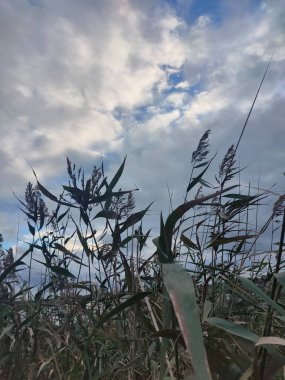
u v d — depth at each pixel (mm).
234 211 1025
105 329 1194
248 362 684
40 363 1348
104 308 1264
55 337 1323
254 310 1100
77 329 1411
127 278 1081
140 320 1056
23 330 1440
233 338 697
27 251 1363
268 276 1039
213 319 662
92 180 1160
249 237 914
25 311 1473
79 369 1144
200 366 490
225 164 1304
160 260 699
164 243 706
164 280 566
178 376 722
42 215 1472
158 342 1057
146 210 1139
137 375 1088
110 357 1172
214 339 743
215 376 753
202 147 1366
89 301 1321
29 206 1473
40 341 1538
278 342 566
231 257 1171
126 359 1171
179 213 695
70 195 1166
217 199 1234
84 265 1304
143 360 1103
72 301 1392
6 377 1349
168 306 722
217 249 1118
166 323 717
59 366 1289
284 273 656
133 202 1337
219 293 1153
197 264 900
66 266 1476
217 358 708
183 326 519
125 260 1084
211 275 896
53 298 1512
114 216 1202
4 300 1458
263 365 665
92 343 1214
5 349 1431
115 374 1109
